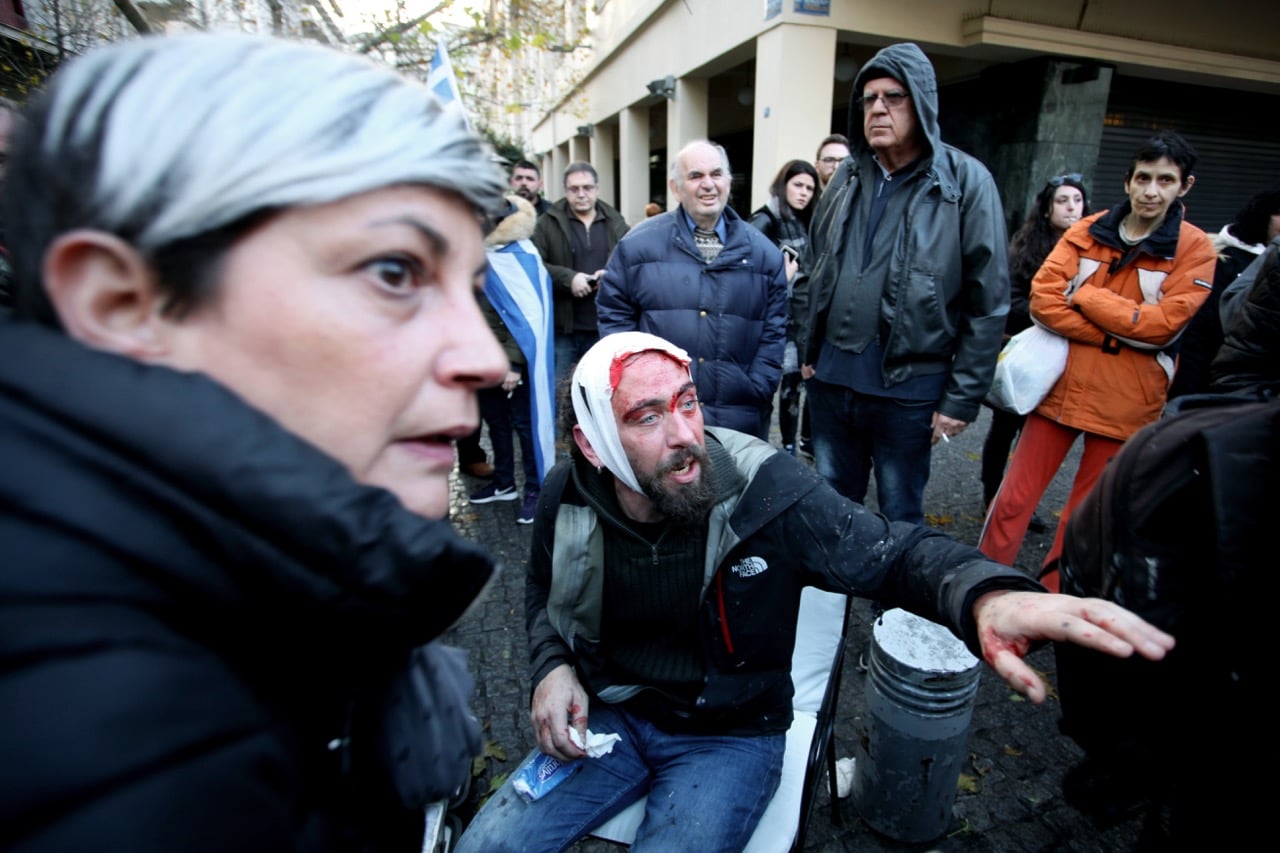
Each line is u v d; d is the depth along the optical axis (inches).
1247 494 29.2
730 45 311.9
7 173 15.0
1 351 13.5
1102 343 97.7
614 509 54.1
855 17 273.7
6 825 10.8
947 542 45.9
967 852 70.6
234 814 13.2
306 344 14.7
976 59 316.2
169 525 13.3
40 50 120.3
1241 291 85.2
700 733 55.5
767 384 110.4
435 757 23.8
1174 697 33.8
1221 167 398.9
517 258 133.2
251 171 13.5
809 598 65.3
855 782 74.9
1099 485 36.2
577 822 53.6
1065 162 318.3
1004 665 33.4
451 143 16.0
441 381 16.6
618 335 52.2
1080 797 42.0
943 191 88.4
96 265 14.3
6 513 12.2
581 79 618.5
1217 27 333.7
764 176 288.4
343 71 15.5
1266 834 31.1
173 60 14.5
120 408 13.0
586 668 58.2
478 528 145.1
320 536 14.4
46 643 11.5
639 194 510.6
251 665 15.2
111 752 11.3
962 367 92.1
